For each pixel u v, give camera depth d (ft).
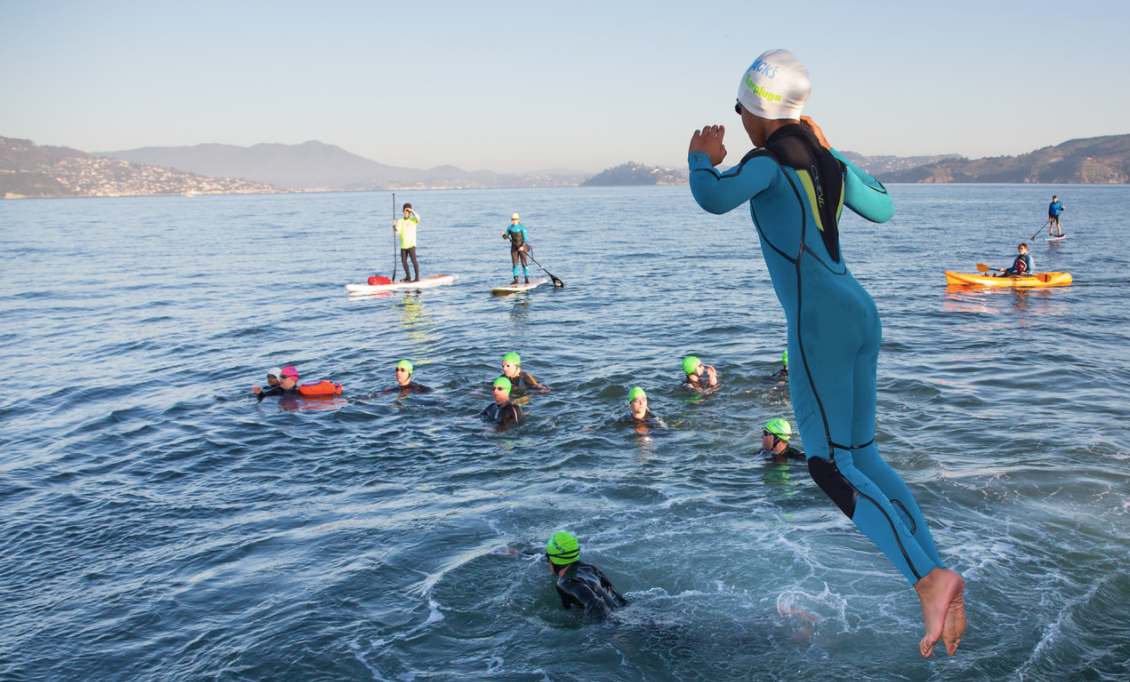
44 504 25.50
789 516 22.31
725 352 45.65
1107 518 20.90
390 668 15.43
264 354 49.49
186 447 31.24
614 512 23.06
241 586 19.27
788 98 7.80
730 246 127.24
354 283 84.53
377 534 22.13
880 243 124.98
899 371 39.47
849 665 14.85
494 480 26.55
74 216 322.96
